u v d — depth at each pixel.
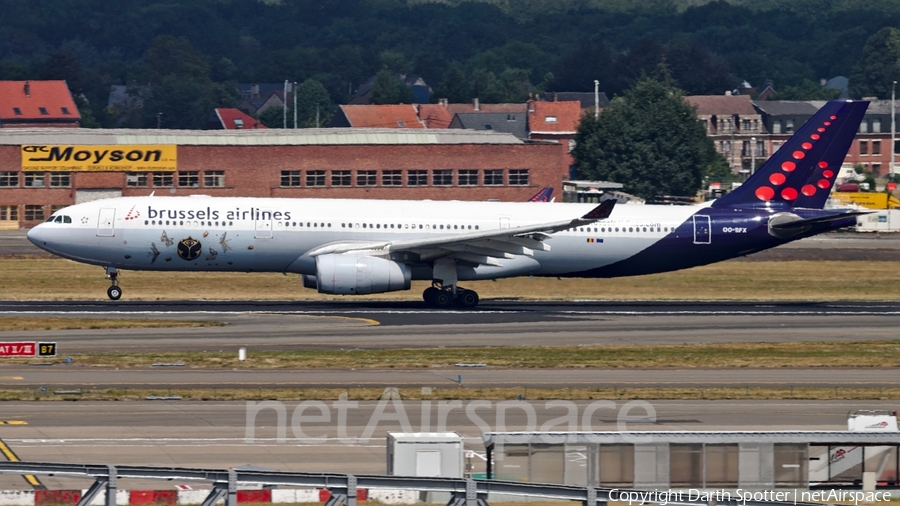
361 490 106.38
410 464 107.56
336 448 125.00
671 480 105.81
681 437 106.62
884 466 110.44
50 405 144.00
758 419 143.00
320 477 88.88
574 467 105.75
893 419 127.19
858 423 126.81
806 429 137.00
